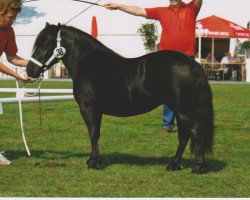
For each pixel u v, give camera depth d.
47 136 10.29
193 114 6.71
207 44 34.03
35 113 14.06
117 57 7.15
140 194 5.96
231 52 32.81
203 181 6.59
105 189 6.18
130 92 6.93
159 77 6.78
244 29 27.81
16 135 10.35
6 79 31.56
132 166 7.50
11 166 7.47
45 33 7.27
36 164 7.57
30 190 6.11
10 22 7.64
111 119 13.02
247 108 15.89
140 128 11.48
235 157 8.31
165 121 10.86
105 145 9.34
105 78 7.05
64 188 6.21
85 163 7.68
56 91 13.09
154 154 8.52
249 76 31.56
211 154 6.96
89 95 7.11
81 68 7.17
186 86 6.66
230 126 11.99
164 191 6.09
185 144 7.22
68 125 11.84
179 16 8.63
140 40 32.22
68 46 7.24
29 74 7.32
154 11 8.66
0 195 5.87
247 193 6.04
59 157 8.20
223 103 17.36
